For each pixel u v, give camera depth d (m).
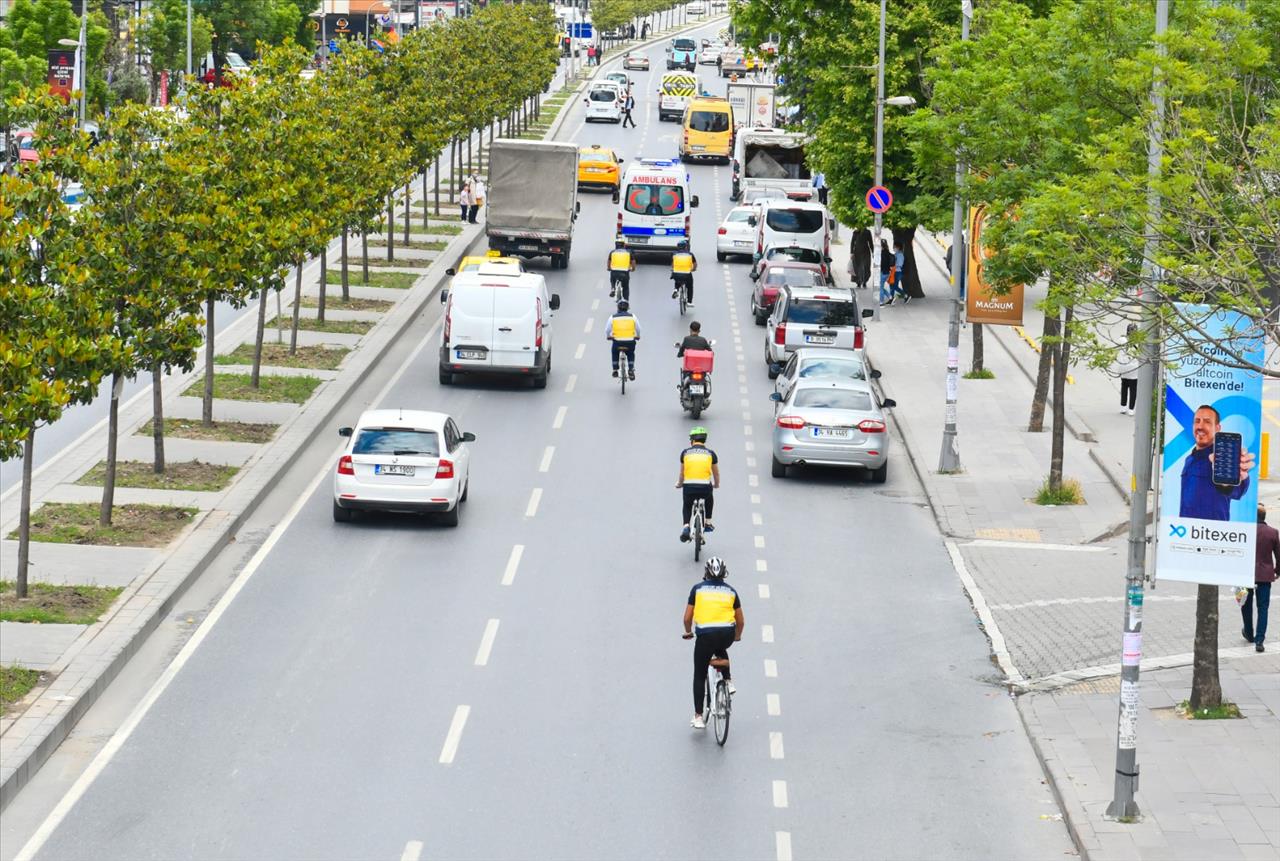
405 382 78.69
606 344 89.75
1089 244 37.44
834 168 105.00
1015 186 51.28
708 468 52.84
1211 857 31.36
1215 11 37.19
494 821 33.34
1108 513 60.88
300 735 37.59
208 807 33.53
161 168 55.00
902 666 44.16
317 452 64.94
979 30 74.06
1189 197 35.25
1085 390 83.25
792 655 44.81
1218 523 35.16
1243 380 34.81
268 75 79.06
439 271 108.56
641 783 35.59
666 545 54.88
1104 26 46.88
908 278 109.31
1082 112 46.94
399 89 112.31
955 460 66.38
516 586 49.62
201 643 43.59
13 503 54.47
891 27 100.62
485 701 40.19
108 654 41.16
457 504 56.22
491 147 110.12
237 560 51.03
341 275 103.19
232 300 63.03
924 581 52.28
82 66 144.62
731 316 99.31
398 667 42.34
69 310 43.38
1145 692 41.31
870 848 32.62
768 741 38.41
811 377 66.50
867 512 60.78
